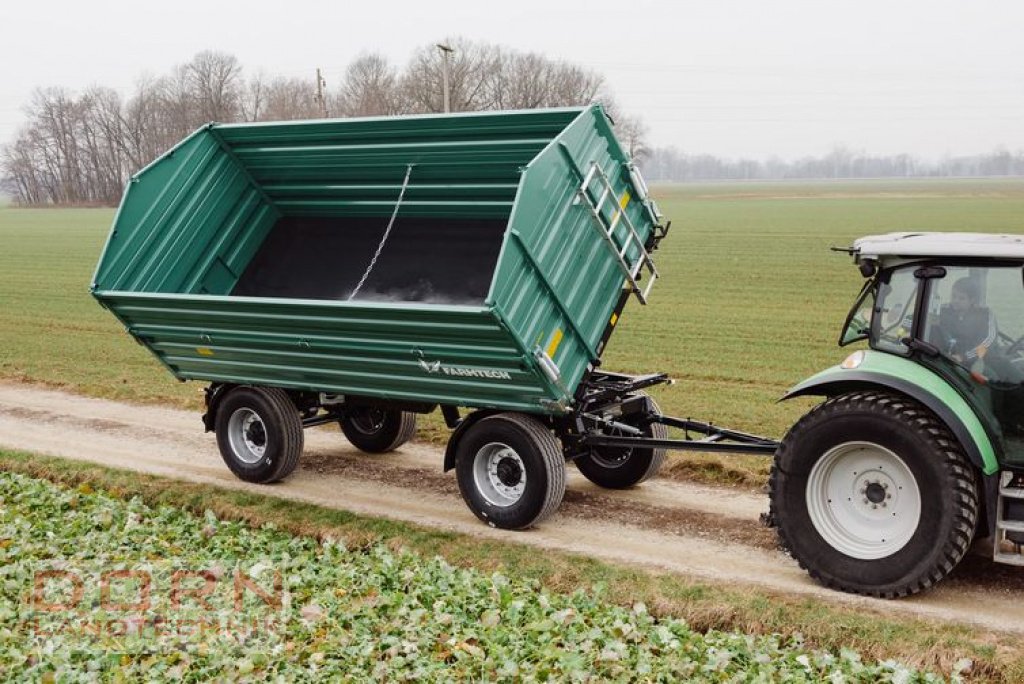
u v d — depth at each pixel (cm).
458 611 707
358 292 1165
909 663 648
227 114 12362
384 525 928
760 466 1058
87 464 1148
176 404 1471
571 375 922
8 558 830
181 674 611
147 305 1048
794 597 744
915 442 721
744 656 641
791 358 1833
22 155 14025
